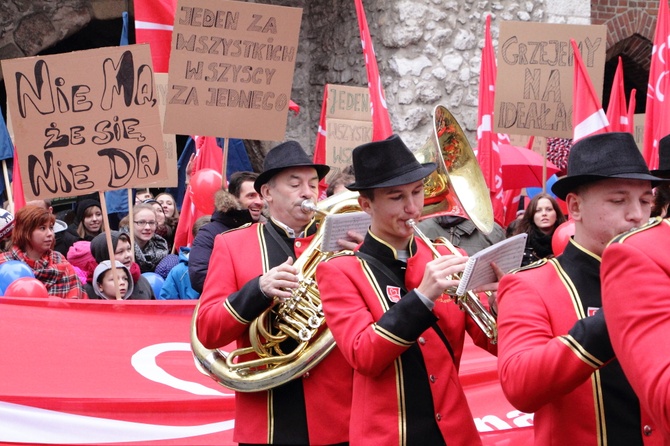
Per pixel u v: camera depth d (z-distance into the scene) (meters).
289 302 3.98
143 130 6.07
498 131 7.83
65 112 5.97
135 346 5.09
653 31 15.85
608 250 2.31
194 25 6.38
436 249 3.80
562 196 3.08
